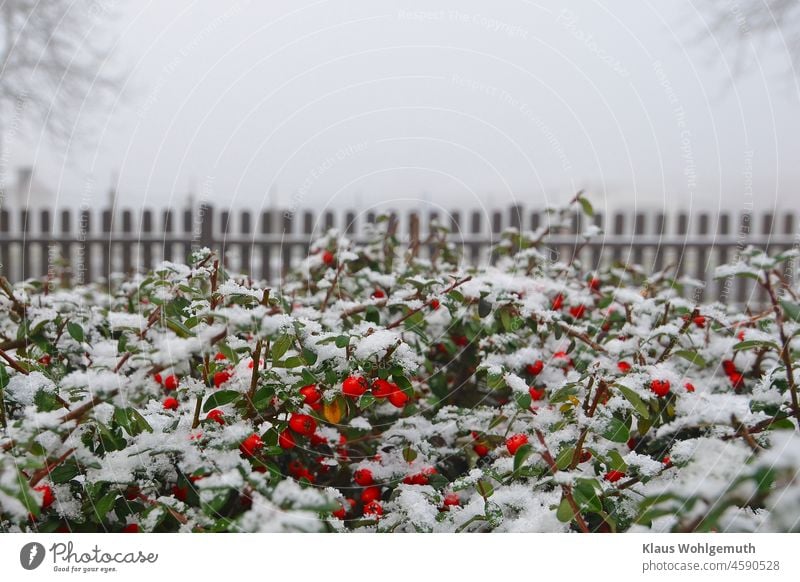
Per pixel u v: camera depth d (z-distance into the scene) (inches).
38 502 38.5
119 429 47.8
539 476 52.1
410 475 56.9
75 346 64.0
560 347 73.3
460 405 75.9
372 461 60.9
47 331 63.7
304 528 36.9
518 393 53.5
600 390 50.3
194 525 43.0
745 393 66.1
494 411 64.4
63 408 46.1
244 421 48.5
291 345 51.9
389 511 53.5
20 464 38.0
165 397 60.1
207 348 45.9
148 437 46.4
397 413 68.8
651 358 67.5
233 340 47.6
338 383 51.3
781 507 38.4
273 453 46.6
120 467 45.5
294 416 51.0
